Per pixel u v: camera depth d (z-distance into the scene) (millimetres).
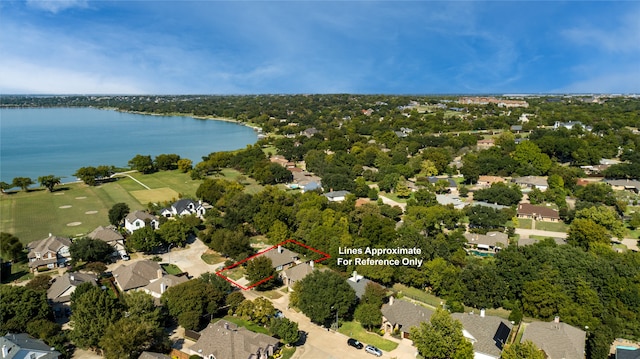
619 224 118938
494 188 153625
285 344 70938
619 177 175250
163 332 70125
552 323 70812
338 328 76312
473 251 111250
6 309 68750
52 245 102000
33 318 70062
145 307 69750
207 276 86688
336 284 77375
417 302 85438
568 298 77188
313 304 75000
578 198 157000
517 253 88375
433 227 122500
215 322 75875
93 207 154125
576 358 63312
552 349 64375
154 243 107750
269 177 188125
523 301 80375
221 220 126125
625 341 72312
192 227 124375
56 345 66000
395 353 68875
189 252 111438
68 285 82438
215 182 163750
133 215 125375
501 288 82312
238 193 145125
